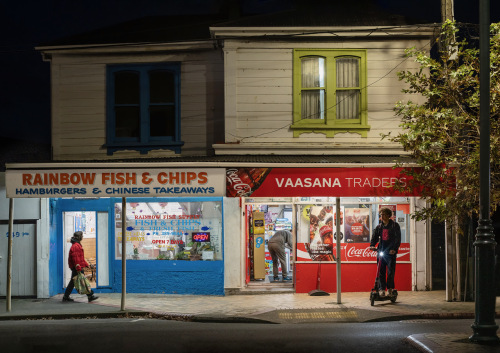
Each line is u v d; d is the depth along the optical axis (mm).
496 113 10094
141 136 14055
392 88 13180
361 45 13195
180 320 10438
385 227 11305
